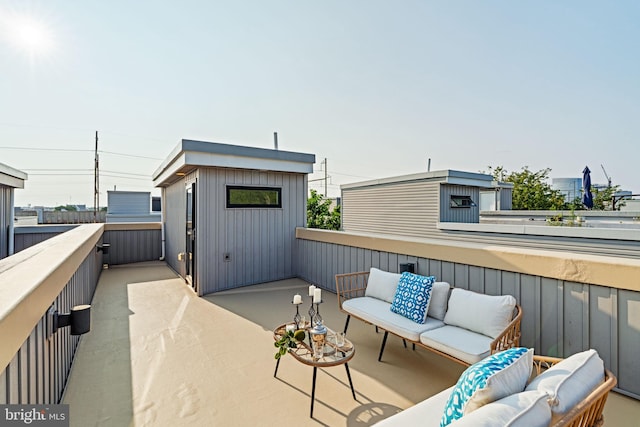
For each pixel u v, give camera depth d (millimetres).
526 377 1367
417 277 3053
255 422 2100
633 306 2254
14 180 6852
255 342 3385
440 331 2604
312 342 2439
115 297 5156
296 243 6441
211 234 5426
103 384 2555
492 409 1093
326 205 11250
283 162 5965
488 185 9344
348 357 2283
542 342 2721
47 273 1788
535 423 1039
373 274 3613
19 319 1258
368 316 3066
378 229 10180
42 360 1798
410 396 2387
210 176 5426
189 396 2391
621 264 2281
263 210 6023
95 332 3650
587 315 2473
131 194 19000
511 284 2941
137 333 3629
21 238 7246
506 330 2189
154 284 6051
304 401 2324
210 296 5207
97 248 6160
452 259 3438
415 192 9055
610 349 2357
